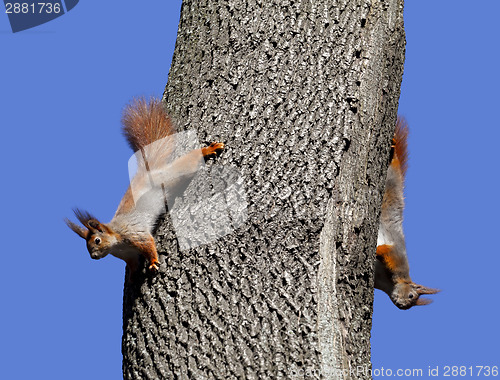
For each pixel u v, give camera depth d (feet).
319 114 32.19
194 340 28.40
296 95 32.42
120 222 34.04
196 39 35.24
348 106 32.65
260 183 30.81
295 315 28.60
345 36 34.04
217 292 29.07
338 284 30.14
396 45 35.60
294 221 30.22
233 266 29.48
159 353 28.60
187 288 29.58
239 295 28.89
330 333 28.73
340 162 31.63
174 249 30.78
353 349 29.35
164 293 29.81
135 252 31.94
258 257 29.58
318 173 31.17
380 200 33.35
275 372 27.45
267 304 28.71
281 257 29.60
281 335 28.17
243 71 33.19
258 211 30.27
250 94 32.60
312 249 29.94
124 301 31.68
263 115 32.07
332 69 33.19
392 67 35.22
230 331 28.25
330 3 34.60
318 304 29.01
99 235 35.24
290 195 30.63
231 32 34.30
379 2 35.78
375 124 33.47
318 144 31.68
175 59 35.68
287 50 33.35
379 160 33.50
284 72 32.89
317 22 34.06
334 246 30.60
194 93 33.83
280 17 34.09
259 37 33.76
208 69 33.96
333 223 30.81
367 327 31.30
